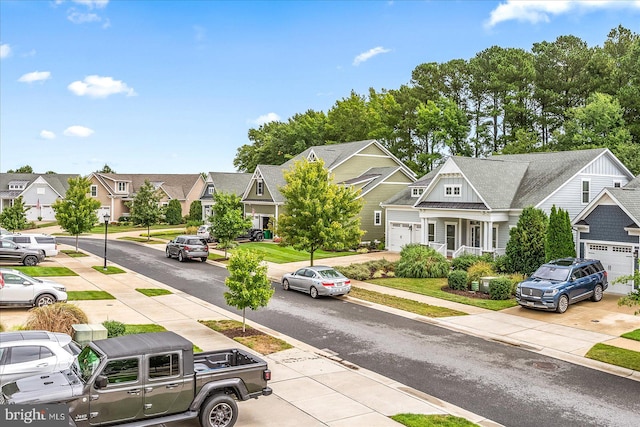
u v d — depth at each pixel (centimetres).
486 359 1656
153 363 1028
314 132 7600
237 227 3928
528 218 2911
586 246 2773
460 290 2766
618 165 3569
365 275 3098
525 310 2319
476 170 3553
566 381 1460
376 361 1623
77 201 4191
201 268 3566
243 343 1777
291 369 1525
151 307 2330
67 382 1012
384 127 7144
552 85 6316
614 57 6438
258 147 9131
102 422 985
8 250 3316
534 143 5869
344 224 3086
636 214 2536
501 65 6500
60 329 1683
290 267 3553
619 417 1216
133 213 5541
